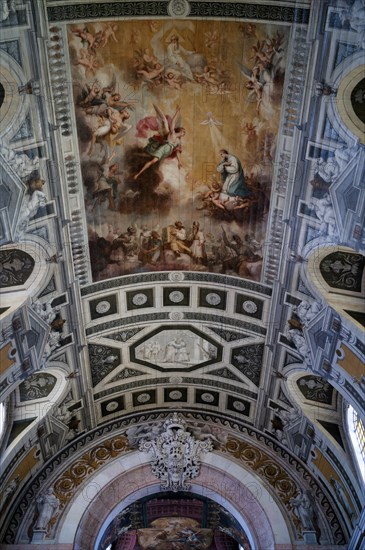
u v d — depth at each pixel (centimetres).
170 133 2067
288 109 1917
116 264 2391
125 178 2158
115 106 1984
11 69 1762
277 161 2055
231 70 1906
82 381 2673
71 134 1994
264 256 2319
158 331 2655
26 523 2612
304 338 2362
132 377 2808
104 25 1802
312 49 1756
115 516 2786
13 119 1838
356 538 2316
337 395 2562
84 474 2773
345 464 2473
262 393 2752
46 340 2358
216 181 2178
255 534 2662
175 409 2972
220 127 2042
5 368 2203
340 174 1875
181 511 3278
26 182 1972
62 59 1838
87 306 2453
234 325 2578
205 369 2797
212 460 2834
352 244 1912
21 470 2639
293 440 2777
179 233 2341
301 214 2097
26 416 2558
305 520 2645
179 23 1817
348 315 2111
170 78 1941
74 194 2128
